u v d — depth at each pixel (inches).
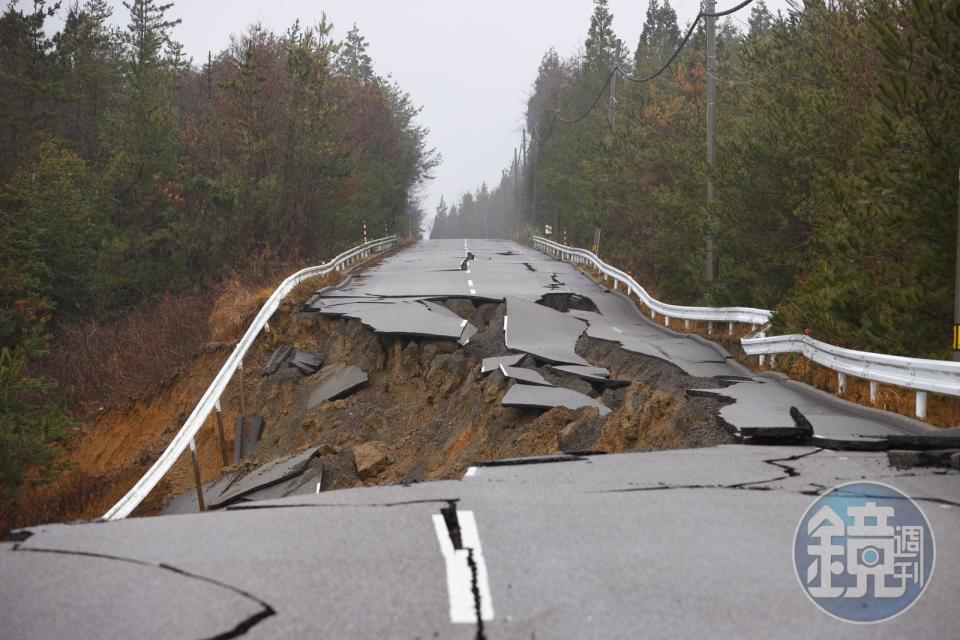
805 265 898.1
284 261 1654.8
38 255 1502.2
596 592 205.6
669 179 1616.6
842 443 399.2
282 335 1003.3
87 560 233.6
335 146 1824.6
